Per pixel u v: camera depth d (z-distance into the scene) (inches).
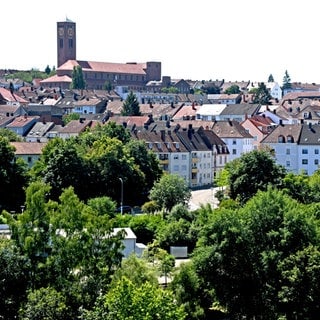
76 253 3489.2
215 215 3927.2
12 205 6560.0
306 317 3582.7
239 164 6530.5
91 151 7273.6
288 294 3590.1
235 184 6441.9
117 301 2807.6
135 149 7844.5
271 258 3715.6
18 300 3292.3
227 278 3782.0
